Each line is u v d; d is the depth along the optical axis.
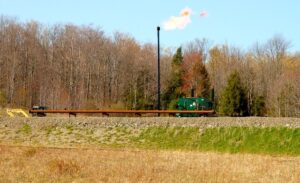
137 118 29.20
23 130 28.66
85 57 69.56
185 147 25.94
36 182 13.38
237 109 51.47
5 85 64.31
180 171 15.88
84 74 67.69
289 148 25.17
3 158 18.17
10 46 67.69
